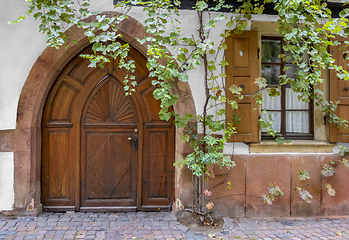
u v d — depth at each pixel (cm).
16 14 317
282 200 356
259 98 313
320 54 298
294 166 356
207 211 346
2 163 323
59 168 351
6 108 320
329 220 345
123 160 362
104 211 355
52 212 347
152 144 364
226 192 349
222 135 342
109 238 280
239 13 342
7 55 318
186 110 342
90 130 356
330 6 355
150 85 358
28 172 326
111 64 351
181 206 346
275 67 380
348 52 326
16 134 323
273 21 348
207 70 342
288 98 382
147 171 364
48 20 253
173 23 336
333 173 344
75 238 278
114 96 357
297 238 292
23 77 321
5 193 324
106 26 262
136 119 360
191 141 324
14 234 281
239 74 339
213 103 343
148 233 295
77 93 349
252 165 351
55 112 347
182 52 278
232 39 338
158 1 280
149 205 364
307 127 384
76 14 321
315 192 359
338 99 352
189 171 347
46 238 275
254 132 340
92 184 358
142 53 348
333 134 353
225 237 292
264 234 301
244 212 351
